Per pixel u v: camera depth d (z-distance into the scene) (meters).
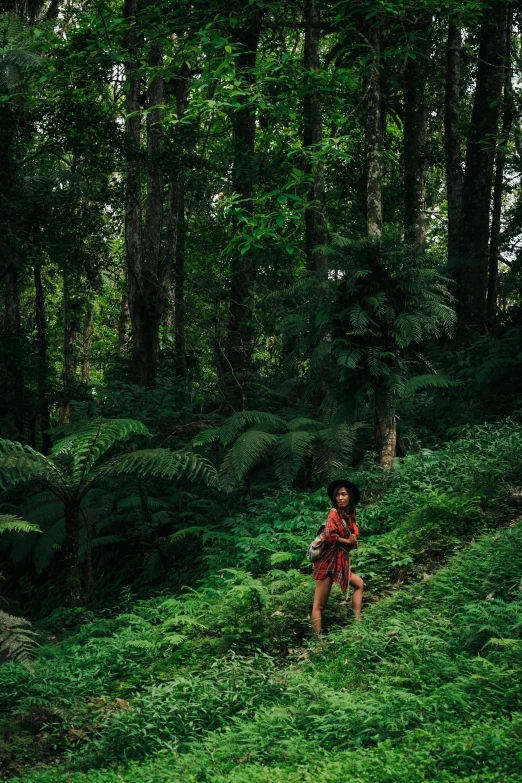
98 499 11.80
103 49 11.27
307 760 4.09
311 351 8.98
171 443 11.65
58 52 12.44
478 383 11.70
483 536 6.96
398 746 4.07
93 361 25.62
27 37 12.24
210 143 18.22
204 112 10.22
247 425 11.56
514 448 8.89
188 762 4.35
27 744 5.25
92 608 8.95
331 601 6.77
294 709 4.78
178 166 13.79
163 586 10.03
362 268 8.48
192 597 8.32
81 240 14.02
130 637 6.87
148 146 14.58
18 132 13.11
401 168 18.41
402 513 8.38
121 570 11.27
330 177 16.75
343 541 6.28
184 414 12.70
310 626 6.44
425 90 18.97
